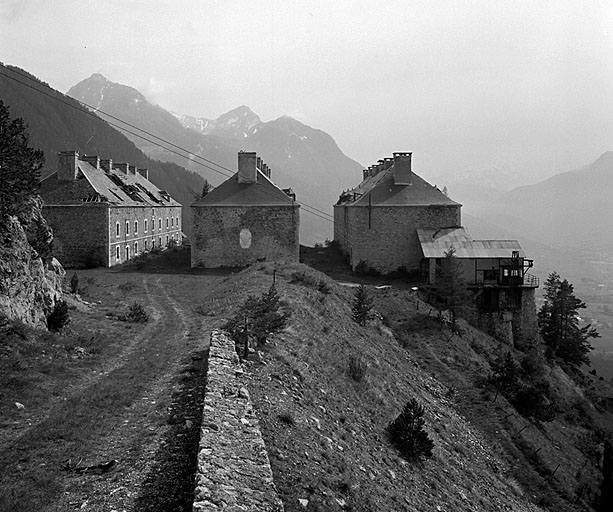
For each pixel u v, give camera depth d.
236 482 7.77
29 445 10.27
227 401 11.27
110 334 21.56
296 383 16.30
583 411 37.00
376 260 50.62
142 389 14.41
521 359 41.03
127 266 53.91
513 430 25.69
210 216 50.88
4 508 7.95
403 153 52.19
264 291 29.19
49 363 16.06
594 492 23.42
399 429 17.52
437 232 49.03
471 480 18.58
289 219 51.00
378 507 11.19
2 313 17.59
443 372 30.77
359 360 22.83
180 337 21.58
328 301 32.22
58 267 31.47
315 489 10.06
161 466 9.69
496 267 45.84
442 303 44.06
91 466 9.60
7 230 19.61
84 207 53.66
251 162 52.91
